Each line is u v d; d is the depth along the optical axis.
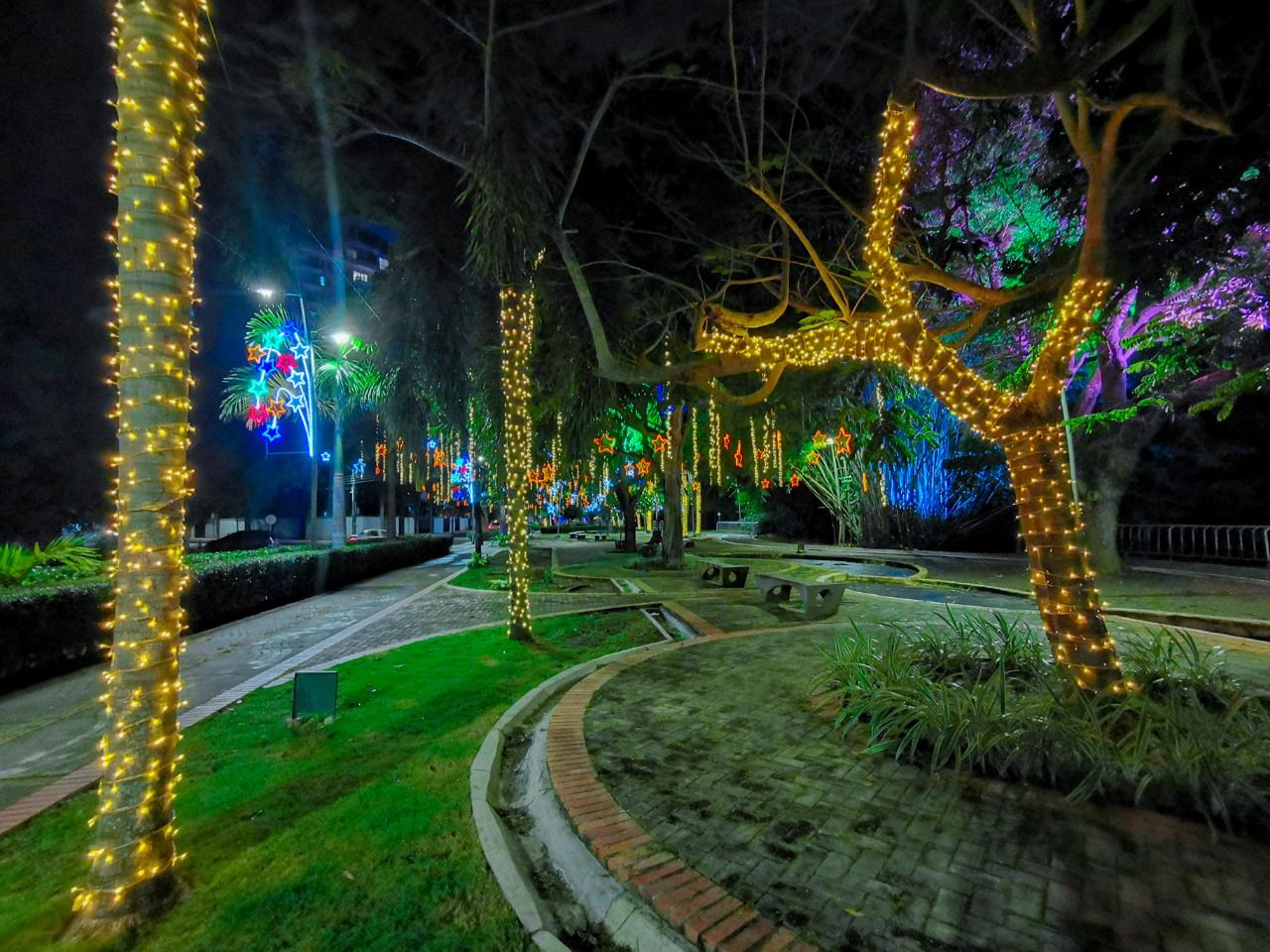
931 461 23.98
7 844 3.46
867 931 2.44
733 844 3.07
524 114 6.18
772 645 7.43
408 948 2.53
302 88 6.89
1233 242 5.60
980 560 19.91
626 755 4.19
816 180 7.46
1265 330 10.93
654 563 19.05
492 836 3.35
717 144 7.83
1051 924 2.46
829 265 7.40
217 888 2.93
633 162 8.31
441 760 4.37
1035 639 5.55
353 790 3.93
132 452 2.85
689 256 9.39
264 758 4.52
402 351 10.43
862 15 6.03
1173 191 5.20
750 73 7.01
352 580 18.17
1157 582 12.38
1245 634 7.99
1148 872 2.79
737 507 48.00
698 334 7.43
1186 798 3.27
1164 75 4.50
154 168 2.87
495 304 9.83
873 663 5.16
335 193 8.65
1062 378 4.49
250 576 12.30
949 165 8.30
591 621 9.87
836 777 3.81
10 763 4.82
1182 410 15.72
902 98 4.38
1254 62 4.33
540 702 5.70
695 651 7.14
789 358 6.04
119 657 2.82
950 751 3.85
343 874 3.03
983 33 5.87
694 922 2.47
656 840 3.11
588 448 13.71
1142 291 6.59
